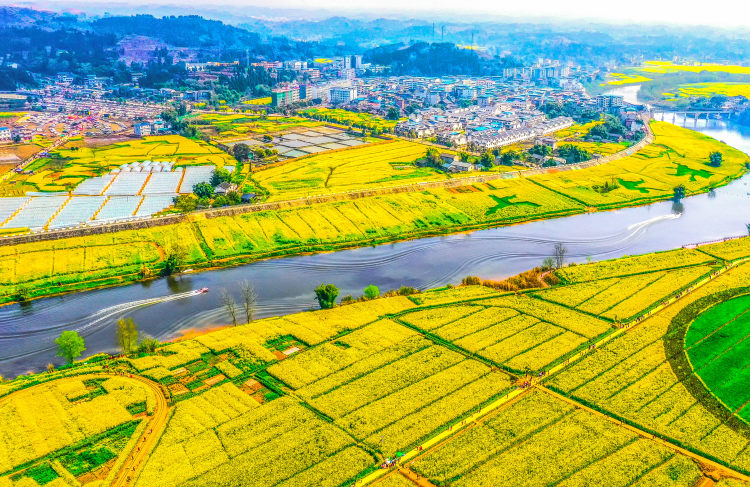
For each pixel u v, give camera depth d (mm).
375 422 171750
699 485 148375
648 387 187500
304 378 194125
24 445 163750
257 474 151375
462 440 164000
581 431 167375
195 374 198750
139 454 160250
